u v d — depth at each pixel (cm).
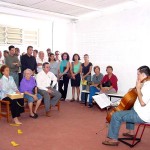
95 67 632
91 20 709
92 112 546
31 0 572
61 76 688
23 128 411
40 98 495
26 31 789
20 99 447
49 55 699
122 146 332
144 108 309
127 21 611
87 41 727
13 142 336
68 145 332
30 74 498
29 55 605
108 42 663
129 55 611
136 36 593
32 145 329
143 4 573
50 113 530
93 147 325
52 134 380
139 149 321
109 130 335
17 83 598
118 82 640
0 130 396
